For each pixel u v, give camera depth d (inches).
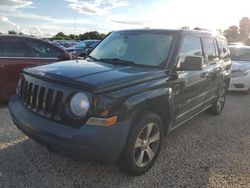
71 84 119.5
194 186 133.9
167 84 148.6
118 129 118.6
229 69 260.1
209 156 166.9
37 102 130.3
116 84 122.5
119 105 119.0
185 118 181.9
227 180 140.6
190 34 183.2
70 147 114.8
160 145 150.6
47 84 126.8
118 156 123.0
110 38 194.4
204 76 196.5
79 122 116.0
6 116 219.3
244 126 227.9
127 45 175.2
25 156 153.6
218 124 230.4
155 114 141.6
